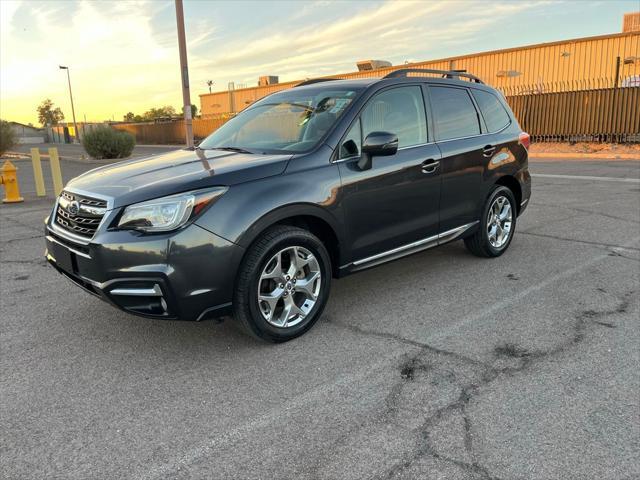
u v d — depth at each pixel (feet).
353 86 14.16
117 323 13.19
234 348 11.69
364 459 7.87
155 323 13.15
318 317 12.41
